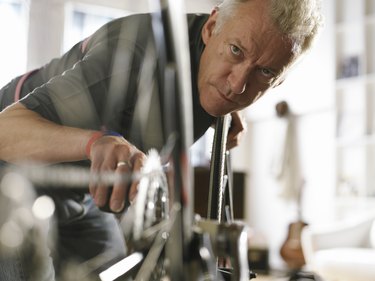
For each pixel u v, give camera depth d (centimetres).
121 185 55
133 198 53
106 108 88
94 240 66
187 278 44
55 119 84
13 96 110
